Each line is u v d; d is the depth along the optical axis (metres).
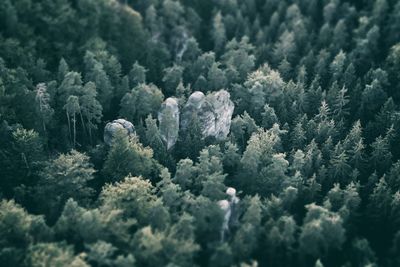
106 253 98.69
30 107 127.25
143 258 100.31
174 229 102.62
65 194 111.69
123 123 125.88
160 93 133.38
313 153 121.19
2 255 99.62
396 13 157.38
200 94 128.62
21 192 114.25
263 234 106.44
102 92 134.00
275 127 124.75
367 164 123.62
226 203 107.44
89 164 117.62
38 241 103.50
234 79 141.88
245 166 117.06
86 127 131.75
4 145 120.00
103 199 110.56
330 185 120.50
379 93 136.50
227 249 100.88
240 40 159.75
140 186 109.75
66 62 143.50
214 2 168.38
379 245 114.12
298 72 145.12
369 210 114.12
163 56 153.62
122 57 150.25
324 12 163.25
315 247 104.50
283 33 153.00
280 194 113.00
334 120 134.38
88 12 150.38
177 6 160.38
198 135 126.62
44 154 123.00
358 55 150.62
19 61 138.38
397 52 145.75
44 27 147.38
